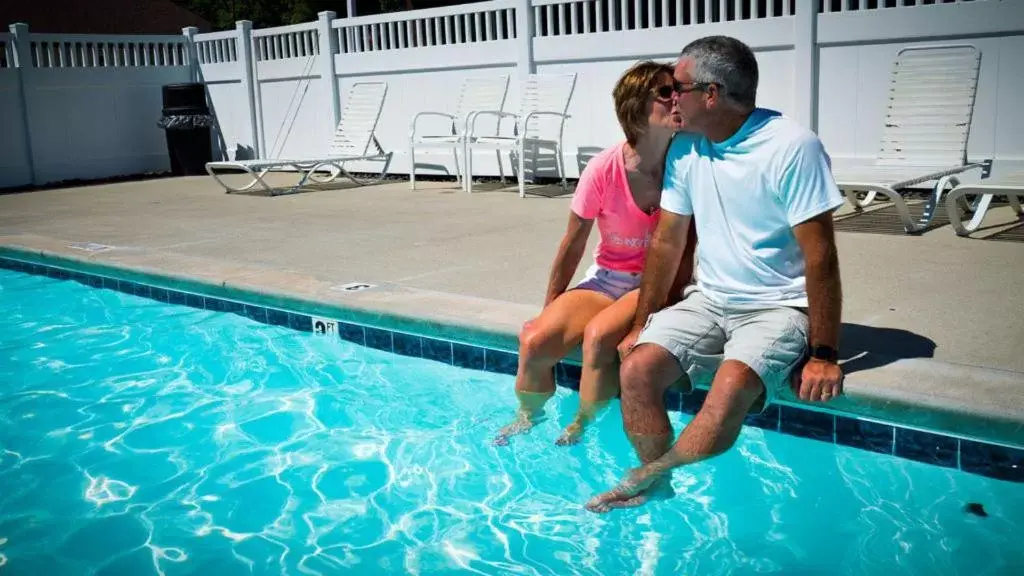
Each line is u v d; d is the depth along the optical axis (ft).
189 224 26.35
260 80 43.42
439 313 13.97
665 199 10.07
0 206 33.73
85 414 13.23
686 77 9.31
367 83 37.09
